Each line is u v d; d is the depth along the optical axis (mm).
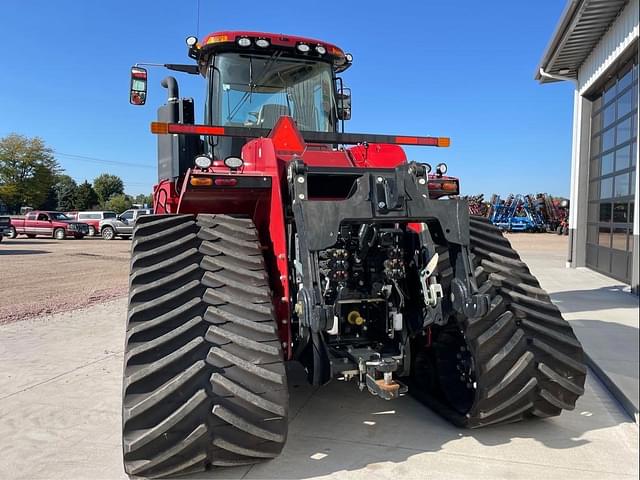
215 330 2746
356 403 3926
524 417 3438
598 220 11281
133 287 2850
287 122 3707
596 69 10578
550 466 2955
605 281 9797
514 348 3109
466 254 3047
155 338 2699
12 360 5164
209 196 3312
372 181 3000
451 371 3736
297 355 3318
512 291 3398
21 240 27594
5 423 3648
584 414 3680
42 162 58156
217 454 2715
